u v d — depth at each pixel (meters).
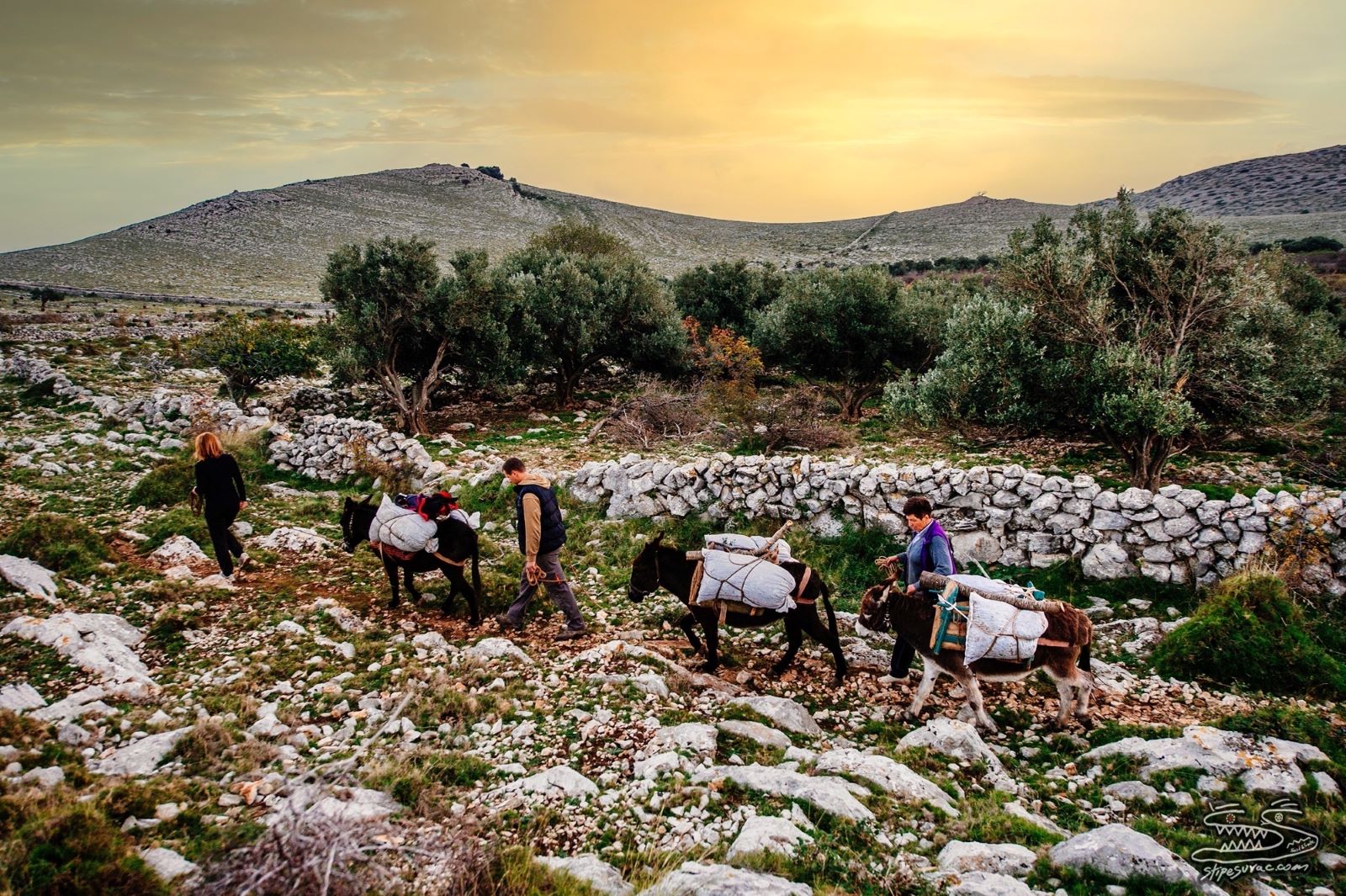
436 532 8.29
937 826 4.81
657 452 16.72
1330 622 8.06
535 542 7.81
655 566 7.83
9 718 5.17
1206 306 11.45
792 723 6.39
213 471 8.92
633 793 5.08
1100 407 11.16
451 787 5.11
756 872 4.04
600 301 23.78
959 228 119.94
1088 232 12.77
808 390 20.09
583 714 6.27
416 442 15.20
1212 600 7.85
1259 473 12.59
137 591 8.38
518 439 18.41
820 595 7.41
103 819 4.00
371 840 4.02
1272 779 5.23
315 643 7.47
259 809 4.57
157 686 6.31
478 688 6.77
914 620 6.61
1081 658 6.55
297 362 22.23
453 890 3.81
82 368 26.55
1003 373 12.25
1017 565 10.09
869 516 11.01
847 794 4.88
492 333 19.67
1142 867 4.09
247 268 93.56
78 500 12.52
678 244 128.12
